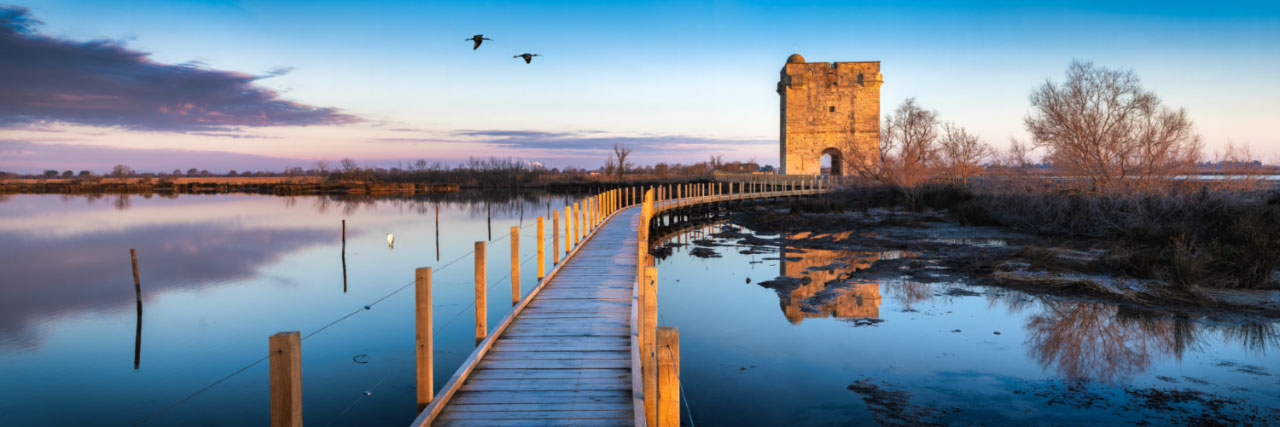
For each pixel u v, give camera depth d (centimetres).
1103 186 2681
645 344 556
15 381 988
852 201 3719
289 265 2180
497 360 772
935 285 1525
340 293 1670
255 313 1441
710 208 4031
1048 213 2475
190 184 9906
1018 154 3250
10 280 1922
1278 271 1411
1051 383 858
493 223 3766
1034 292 1404
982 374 899
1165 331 1085
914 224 2767
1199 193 2106
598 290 1138
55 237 3108
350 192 8369
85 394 930
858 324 1177
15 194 8556
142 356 1120
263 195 7956
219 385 962
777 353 1009
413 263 2200
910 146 4519
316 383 932
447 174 9044
